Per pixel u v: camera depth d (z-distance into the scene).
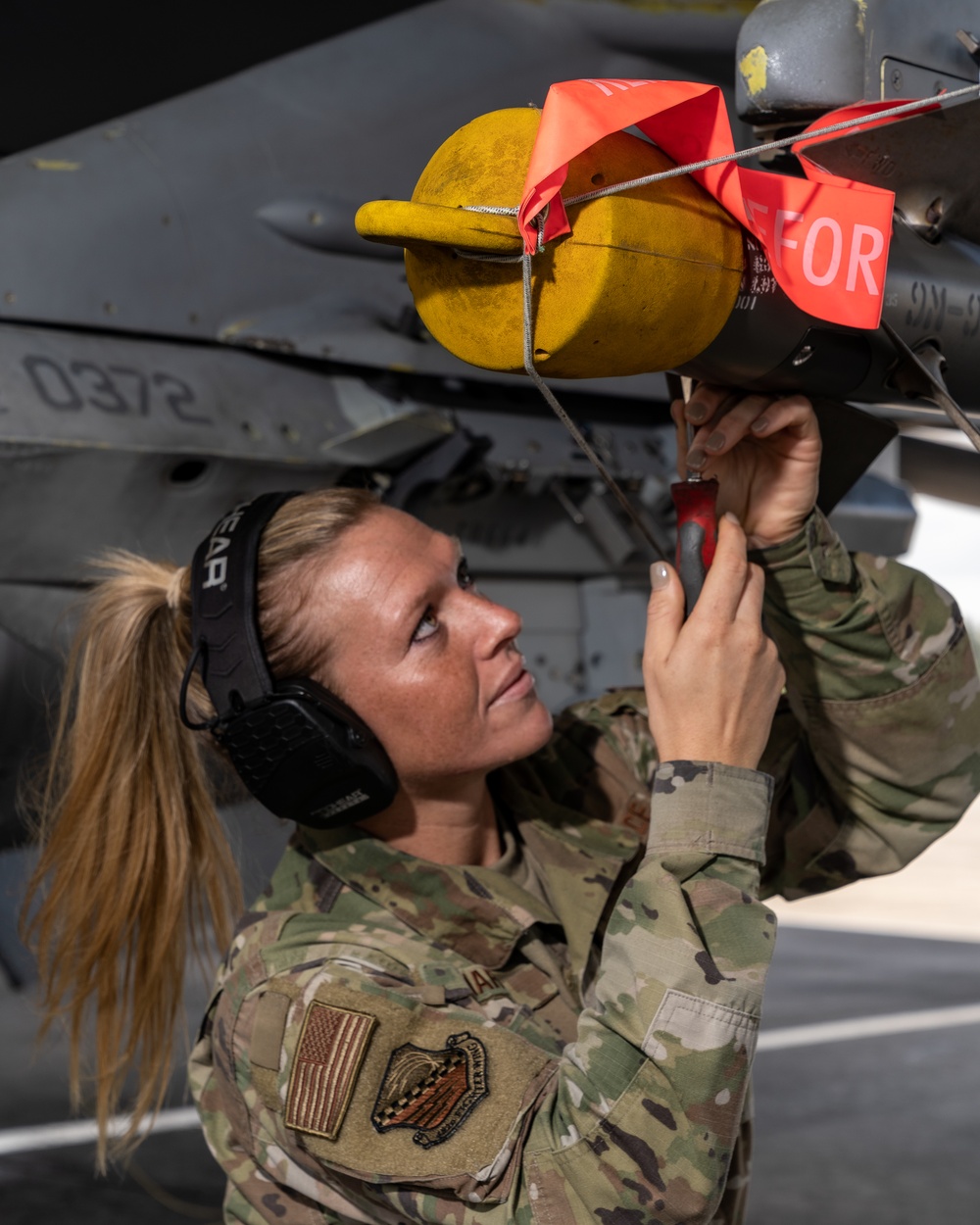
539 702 1.08
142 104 2.90
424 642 1.02
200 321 2.79
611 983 0.89
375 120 3.03
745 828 0.93
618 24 3.18
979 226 1.04
